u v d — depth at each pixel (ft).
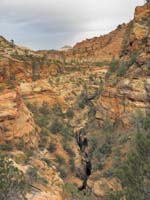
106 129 171.63
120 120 164.14
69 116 246.68
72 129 223.71
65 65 418.31
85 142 189.47
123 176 80.84
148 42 171.63
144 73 163.63
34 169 130.62
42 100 244.63
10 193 91.81
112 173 136.36
